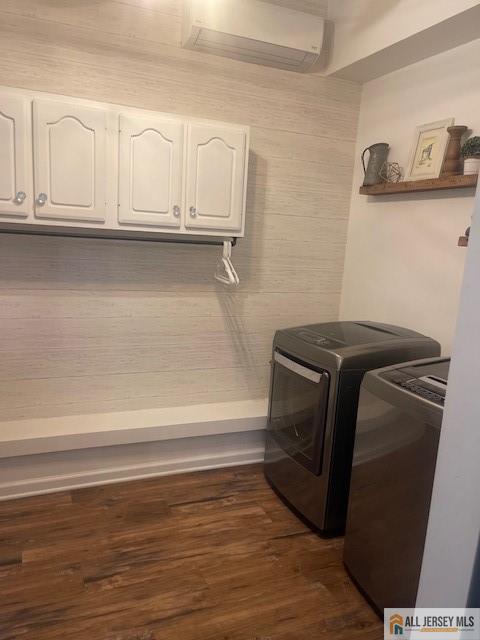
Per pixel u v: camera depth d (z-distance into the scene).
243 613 1.66
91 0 2.19
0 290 2.27
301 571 1.89
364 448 1.76
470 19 1.91
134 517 2.17
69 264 2.37
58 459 2.32
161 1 2.31
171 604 1.68
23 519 2.11
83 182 2.02
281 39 2.37
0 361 2.33
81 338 2.46
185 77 2.42
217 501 2.34
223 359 2.80
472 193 2.10
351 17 2.47
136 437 2.41
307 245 2.88
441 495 1.00
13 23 2.09
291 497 2.27
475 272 0.90
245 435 2.71
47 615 1.60
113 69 2.28
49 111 1.92
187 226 2.25
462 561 0.94
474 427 0.91
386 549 1.62
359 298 2.86
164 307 2.60
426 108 2.36
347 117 2.82
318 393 2.02
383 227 2.65
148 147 2.10
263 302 2.83
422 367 1.82
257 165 2.66
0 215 1.94
